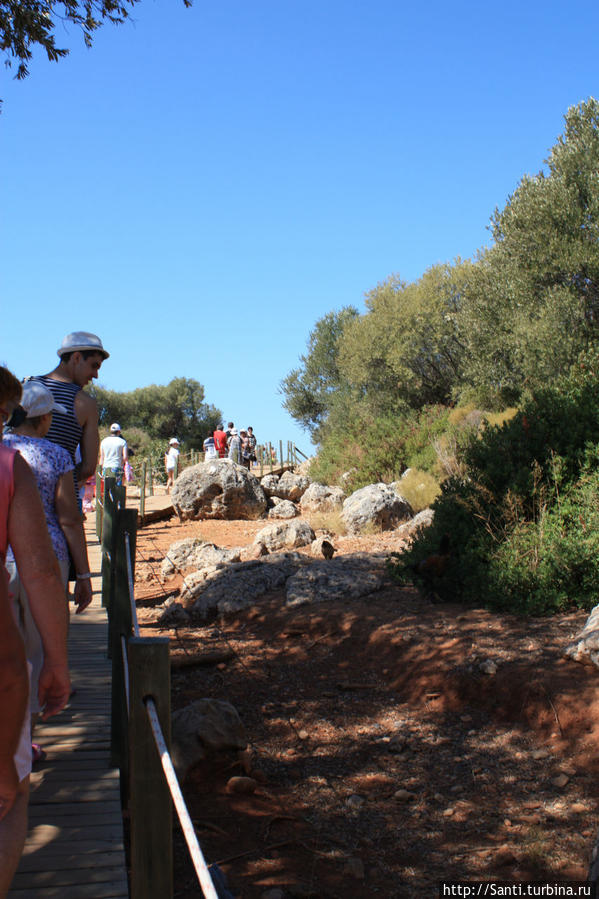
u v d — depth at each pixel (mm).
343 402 38250
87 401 4895
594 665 5734
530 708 5645
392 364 29219
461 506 8672
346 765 5422
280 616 8211
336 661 7180
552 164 20500
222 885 2432
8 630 1782
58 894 2840
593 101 20047
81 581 4012
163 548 14602
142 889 2092
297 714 6242
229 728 5297
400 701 6348
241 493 18531
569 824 4445
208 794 4812
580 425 8617
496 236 21328
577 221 19266
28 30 8969
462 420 20766
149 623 8875
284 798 4895
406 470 19438
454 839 4410
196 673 7098
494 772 5133
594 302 19438
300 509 19719
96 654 6250
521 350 19266
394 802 4879
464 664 6328
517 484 8297
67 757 4164
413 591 8430
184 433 63406
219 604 8805
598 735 5145
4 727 1771
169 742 2094
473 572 7789
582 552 7238
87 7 9266
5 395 2193
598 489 7902
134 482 25906
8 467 2074
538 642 6414
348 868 4016
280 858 4086
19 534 2100
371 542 12461
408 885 3914
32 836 3285
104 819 3445
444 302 28609
